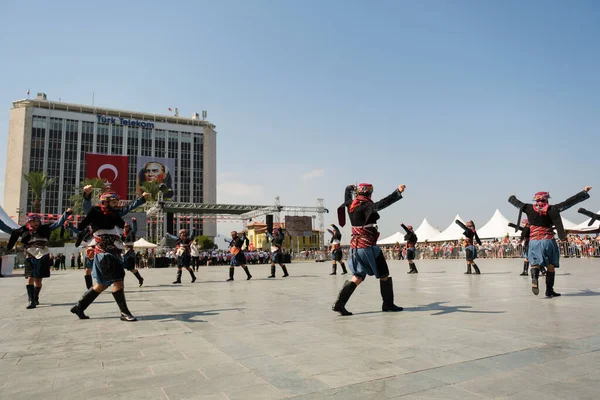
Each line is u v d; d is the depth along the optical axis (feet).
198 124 307.78
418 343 12.71
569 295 23.77
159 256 114.11
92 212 18.53
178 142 297.94
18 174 247.29
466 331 14.26
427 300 22.90
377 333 14.34
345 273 56.34
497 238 115.55
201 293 30.35
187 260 43.75
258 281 42.98
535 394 8.27
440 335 13.74
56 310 22.59
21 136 251.19
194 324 16.94
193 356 11.74
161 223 126.62
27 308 23.58
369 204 18.58
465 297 23.86
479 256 108.06
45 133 258.57
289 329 15.42
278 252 50.57
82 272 92.02
